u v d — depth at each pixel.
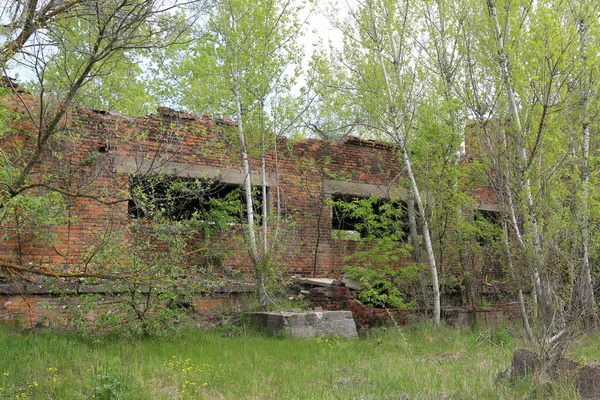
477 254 16.48
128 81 13.72
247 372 8.08
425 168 15.23
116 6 8.01
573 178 10.88
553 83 10.94
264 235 13.91
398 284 15.19
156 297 11.23
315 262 15.94
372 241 15.63
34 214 10.09
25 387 6.60
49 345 9.09
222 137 14.45
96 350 8.97
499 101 11.51
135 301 10.73
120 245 10.99
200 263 14.10
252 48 14.02
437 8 14.62
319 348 10.16
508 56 11.34
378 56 14.98
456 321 15.38
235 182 15.09
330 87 15.09
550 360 7.57
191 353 9.45
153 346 10.09
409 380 7.52
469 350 10.77
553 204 10.50
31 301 11.48
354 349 10.78
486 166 11.84
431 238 15.88
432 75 14.88
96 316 11.25
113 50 7.85
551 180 10.90
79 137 12.26
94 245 11.19
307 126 17.05
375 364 8.88
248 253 14.41
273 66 14.03
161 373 7.72
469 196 15.79
